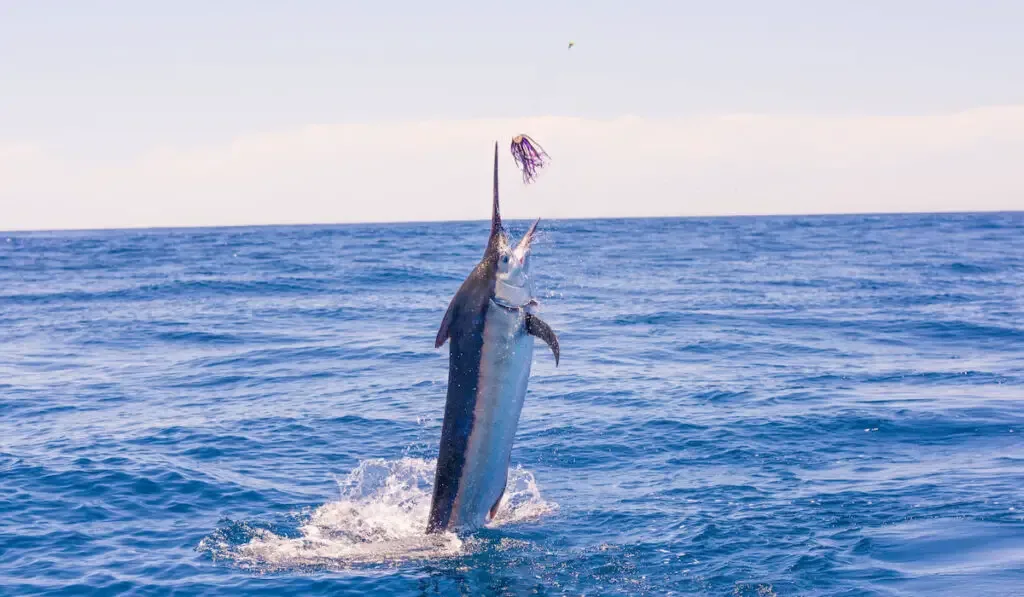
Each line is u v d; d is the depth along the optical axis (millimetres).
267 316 32125
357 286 43438
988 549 8844
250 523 10281
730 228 152125
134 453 13352
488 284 8617
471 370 8734
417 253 74500
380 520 10359
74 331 29000
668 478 11688
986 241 85438
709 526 9750
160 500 11148
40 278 53375
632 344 23969
